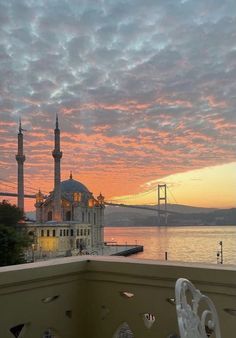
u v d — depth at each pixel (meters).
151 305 3.19
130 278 3.30
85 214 121.31
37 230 97.31
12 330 3.17
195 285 2.97
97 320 3.48
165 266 3.10
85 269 3.52
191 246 155.75
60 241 99.38
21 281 2.94
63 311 3.34
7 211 71.12
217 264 3.06
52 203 113.12
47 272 3.14
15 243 34.31
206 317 2.48
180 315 1.98
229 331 2.85
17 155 101.75
